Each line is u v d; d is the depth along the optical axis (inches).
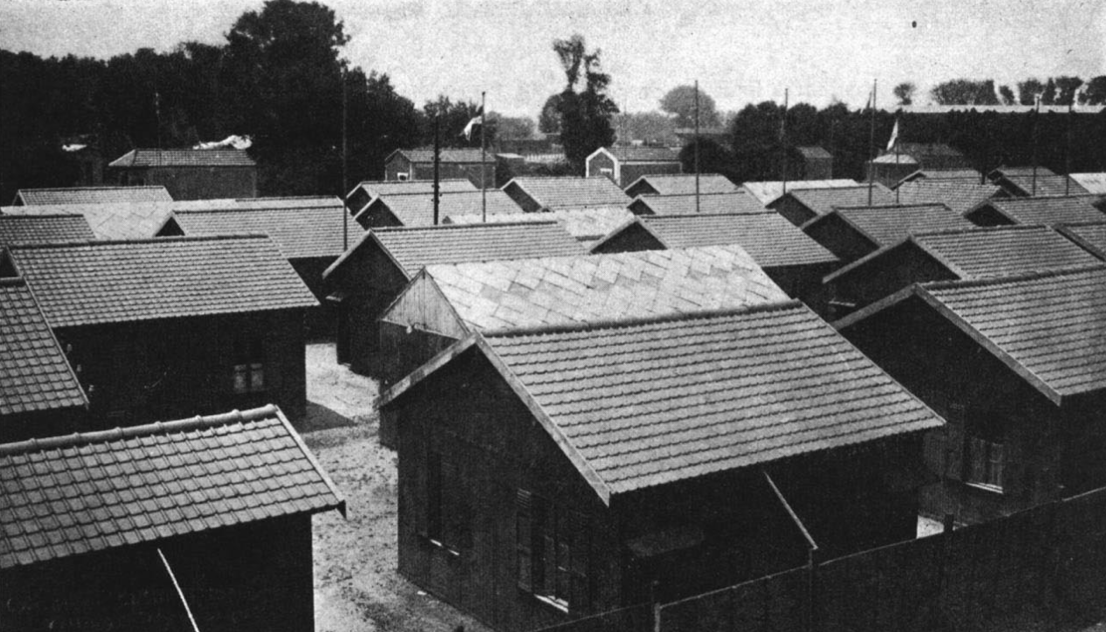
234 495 541.0
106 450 542.9
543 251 1520.7
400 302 1125.7
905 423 724.7
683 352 729.6
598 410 645.3
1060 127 3191.4
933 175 3149.6
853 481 705.0
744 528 651.5
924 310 940.0
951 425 925.8
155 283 1200.2
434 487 774.5
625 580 602.9
